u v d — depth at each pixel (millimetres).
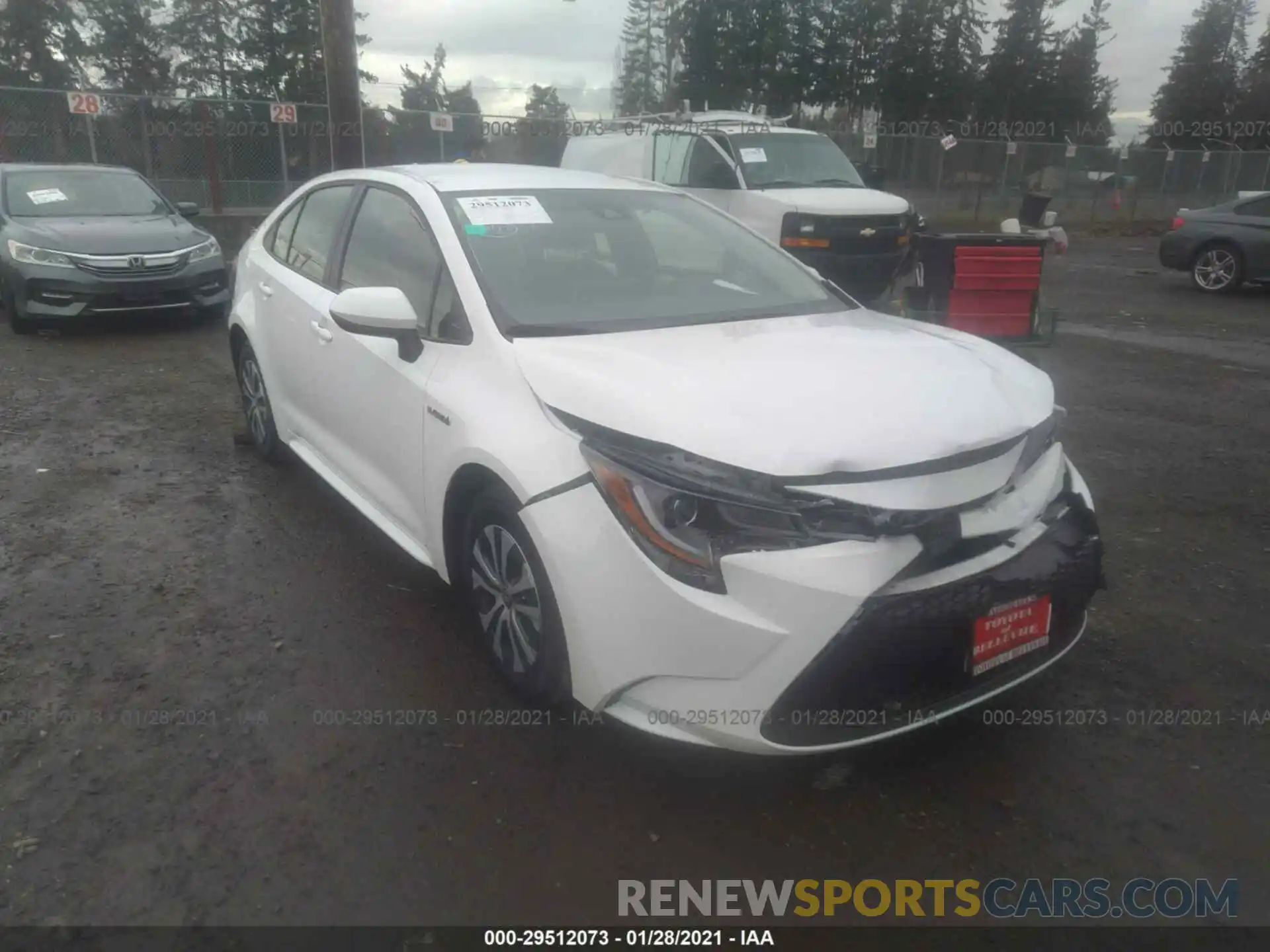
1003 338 7051
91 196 10336
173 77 45906
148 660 3621
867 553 2568
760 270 4281
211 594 4133
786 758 3115
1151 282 14945
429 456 3516
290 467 5719
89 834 2734
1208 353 9344
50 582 4223
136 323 10359
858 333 3625
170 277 9492
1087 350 9445
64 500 5176
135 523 4875
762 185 11039
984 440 2789
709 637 2596
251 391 5688
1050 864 2703
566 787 2973
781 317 3838
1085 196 27906
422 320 3758
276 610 4012
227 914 2477
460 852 2707
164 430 6445
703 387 2898
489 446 3096
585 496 2801
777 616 2541
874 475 2627
